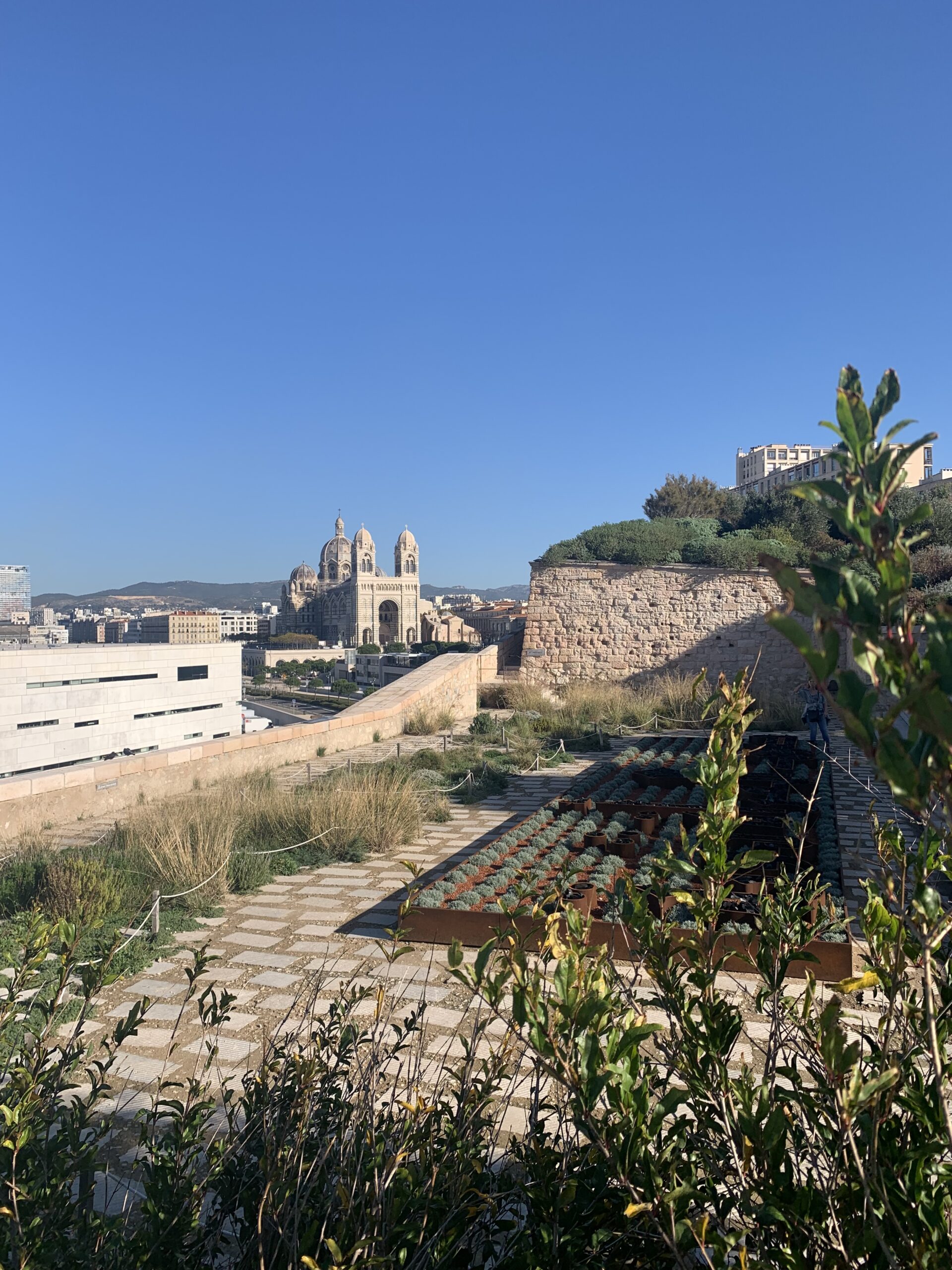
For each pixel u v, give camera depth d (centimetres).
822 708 1811
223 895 991
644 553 3259
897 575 128
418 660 8394
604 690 2884
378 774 1520
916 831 765
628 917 257
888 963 243
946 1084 202
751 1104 215
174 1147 334
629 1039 195
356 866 1138
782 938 271
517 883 295
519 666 3562
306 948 825
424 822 1399
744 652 3117
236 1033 640
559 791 1653
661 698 2698
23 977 354
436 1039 614
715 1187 226
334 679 12775
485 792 1609
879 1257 192
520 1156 296
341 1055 363
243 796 1362
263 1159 279
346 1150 296
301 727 1986
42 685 4834
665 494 4956
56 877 908
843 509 137
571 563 3334
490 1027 628
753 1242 213
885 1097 207
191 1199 299
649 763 1758
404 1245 246
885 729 128
